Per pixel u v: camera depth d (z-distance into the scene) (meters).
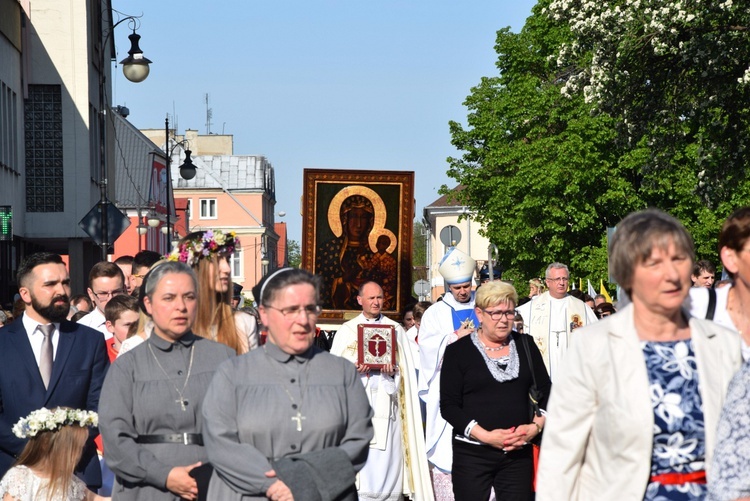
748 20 21.62
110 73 49.72
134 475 6.24
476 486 8.81
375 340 11.19
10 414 7.98
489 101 48.31
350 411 5.82
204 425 5.69
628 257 4.71
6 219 21.08
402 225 17.22
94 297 11.12
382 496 11.01
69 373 8.06
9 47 36.50
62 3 40.34
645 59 22.98
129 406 6.44
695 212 44.56
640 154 44.59
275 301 5.69
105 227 23.53
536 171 45.31
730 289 5.39
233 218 107.62
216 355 6.66
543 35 46.78
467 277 12.63
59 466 7.07
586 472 4.84
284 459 5.52
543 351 14.05
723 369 4.73
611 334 4.77
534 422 8.77
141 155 71.19
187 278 6.55
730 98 23.73
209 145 117.69
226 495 5.66
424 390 11.85
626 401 4.66
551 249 47.00
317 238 17.20
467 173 49.06
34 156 40.31
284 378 5.72
